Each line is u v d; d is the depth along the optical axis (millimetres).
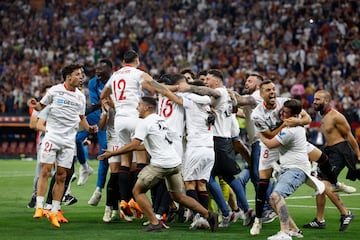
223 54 44719
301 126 12648
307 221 15375
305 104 38625
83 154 20672
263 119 13023
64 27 51844
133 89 14500
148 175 13047
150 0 51719
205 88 13977
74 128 14586
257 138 15133
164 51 47188
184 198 13336
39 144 17094
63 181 14430
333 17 44906
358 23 44562
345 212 13883
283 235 12055
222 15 48562
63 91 14430
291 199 19938
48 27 51969
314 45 43531
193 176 13805
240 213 15250
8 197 19938
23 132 40375
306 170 12617
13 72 47062
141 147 13484
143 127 12914
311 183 12703
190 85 13945
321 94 15320
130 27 50062
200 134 13844
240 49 44938
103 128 15719
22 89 45156
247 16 47719
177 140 14023
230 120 14555
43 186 14281
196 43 46969
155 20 49844
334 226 14469
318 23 44781
